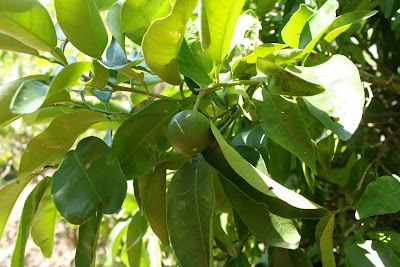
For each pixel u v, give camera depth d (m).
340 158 0.70
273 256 0.44
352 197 0.55
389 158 0.60
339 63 0.34
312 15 0.39
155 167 0.41
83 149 0.34
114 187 0.32
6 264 1.44
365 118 0.63
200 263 0.33
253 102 0.36
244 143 0.40
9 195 0.39
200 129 0.33
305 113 0.46
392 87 0.49
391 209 0.37
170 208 0.36
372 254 0.37
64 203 0.32
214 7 0.31
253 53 0.36
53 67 1.13
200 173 0.36
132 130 0.37
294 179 0.58
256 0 0.54
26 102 0.28
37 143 0.36
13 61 1.45
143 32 0.38
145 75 0.52
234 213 0.44
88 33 0.36
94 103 0.51
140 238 0.49
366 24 0.63
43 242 0.42
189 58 0.41
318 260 0.60
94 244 0.35
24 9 0.33
